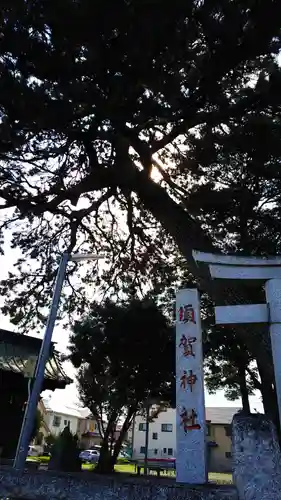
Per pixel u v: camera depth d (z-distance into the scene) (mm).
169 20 7191
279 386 5141
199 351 6062
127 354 13688
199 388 5820
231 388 18359
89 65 7707
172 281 15766
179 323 6355
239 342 14578
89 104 7980
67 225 13898
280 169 9453
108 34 7383
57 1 6945
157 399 14898
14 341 15461
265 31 7988
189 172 12242
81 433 48031
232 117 9156
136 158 11266
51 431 42125
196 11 7570
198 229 10102
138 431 43125
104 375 14758
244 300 8016
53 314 8656
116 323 13805
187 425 5641
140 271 15828
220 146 9664
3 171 10320
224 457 35531
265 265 5898
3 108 7820
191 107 8883
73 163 11430
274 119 9398
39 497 5031
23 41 7445
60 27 7316
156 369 13812
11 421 13883
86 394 15844
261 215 11398
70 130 8703
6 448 13461
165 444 42000
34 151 9312
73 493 4953
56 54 7641
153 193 10555
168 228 10391
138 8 6961
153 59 7648
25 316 13859
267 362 7453
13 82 7398
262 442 4586
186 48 7734
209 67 8094
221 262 6098
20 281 13875
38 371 7996
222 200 10445
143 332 13648
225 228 11453
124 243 15422
